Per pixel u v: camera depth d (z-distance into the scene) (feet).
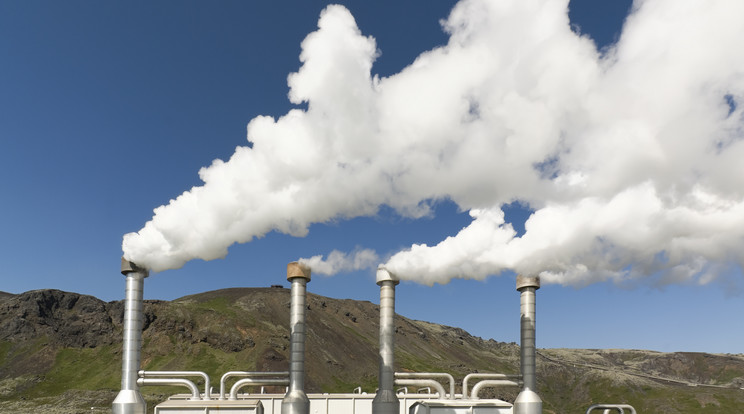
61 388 404.36
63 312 513.45
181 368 449.89
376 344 648.38
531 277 114.32
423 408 104.12
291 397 101.81
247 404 94.94
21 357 446.60
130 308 101.60
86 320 500.33
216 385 395.14
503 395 469.98
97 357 458.50
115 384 411.13
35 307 501.15
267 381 111.45
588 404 562.66
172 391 364.58
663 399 524.11
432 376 111.55
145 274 106.01
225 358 475.72
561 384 632.79
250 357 480.23
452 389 111.75
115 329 499.92
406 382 110.32
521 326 111.75
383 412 107.14
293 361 103.50
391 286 114.21
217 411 94.12
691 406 495.00
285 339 532.32
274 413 131.85
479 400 106.83
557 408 567.59
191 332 504.84
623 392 563.89
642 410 517.96
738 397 507.30
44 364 439.63
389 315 112.57
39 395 388.57
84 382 416.05
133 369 99.19
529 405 103.60
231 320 538.06
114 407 96.02
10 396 383.65
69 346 468.34
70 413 324.19
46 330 483.51
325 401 139.64
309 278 106.32
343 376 513.04
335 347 575.79
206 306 615.16
